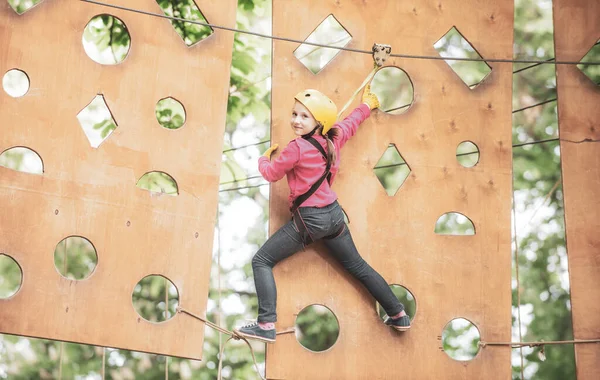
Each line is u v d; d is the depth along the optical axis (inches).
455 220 307.7
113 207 178.7
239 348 311.4
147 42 186.9
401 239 190.9
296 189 176.9
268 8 290.4
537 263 303.9
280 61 191.9
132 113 183.3
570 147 198.1
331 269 186.7
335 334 301.9
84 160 178.2
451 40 312.2
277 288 183.5
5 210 170.9
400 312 183.0
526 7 316.8
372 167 192.2
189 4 268.2
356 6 198.1
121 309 176.1
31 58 177.6
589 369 188.9
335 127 181.6
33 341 308.3
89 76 181.3
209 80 189.9
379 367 185.0
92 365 307.0
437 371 187.0
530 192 307.4
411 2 200.7
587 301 191.6
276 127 188.5
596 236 194.7
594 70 291.1
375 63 190.5
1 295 294.2
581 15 203.6
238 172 309.0
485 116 198.5
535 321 300.0
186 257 182.1
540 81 310.3
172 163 184.4
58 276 172.9
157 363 310.5
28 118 175.5
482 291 191.6
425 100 197.0
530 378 296.0
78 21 182.4
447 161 195.5
